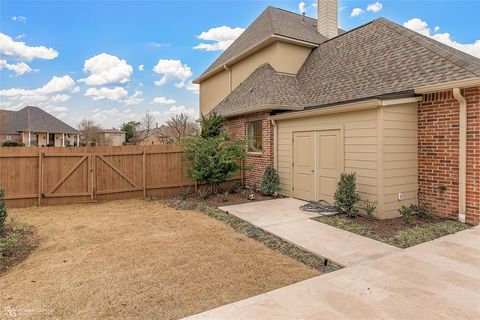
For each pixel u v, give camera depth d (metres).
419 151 7.15
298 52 12.74
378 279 3.80
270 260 4.65
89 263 4.56
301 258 4.73
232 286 3.77
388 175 6.71
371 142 6.82
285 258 4.76
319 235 5.75
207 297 3.49
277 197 9.84
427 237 5.48
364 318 2.93
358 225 6.28
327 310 3.08
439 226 6.05
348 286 3.62
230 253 4.96
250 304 3.23
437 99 6.73
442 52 7.29
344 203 6.94
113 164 9.98
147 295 3.54
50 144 38.94
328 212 7.45
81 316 3.10
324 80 10.47
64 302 3.39
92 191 9.63
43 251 5.15
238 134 12.09
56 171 9.23
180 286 3.78
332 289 3.55
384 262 4.35
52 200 9.20
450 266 4.18
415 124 7.12
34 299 3.46
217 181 10.05
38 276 4.11
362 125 7.06
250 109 10.44
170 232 6.24
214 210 8.12
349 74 9.56
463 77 6.12
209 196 10.03
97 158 9.75
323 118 8.25
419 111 7.12
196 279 3.98
